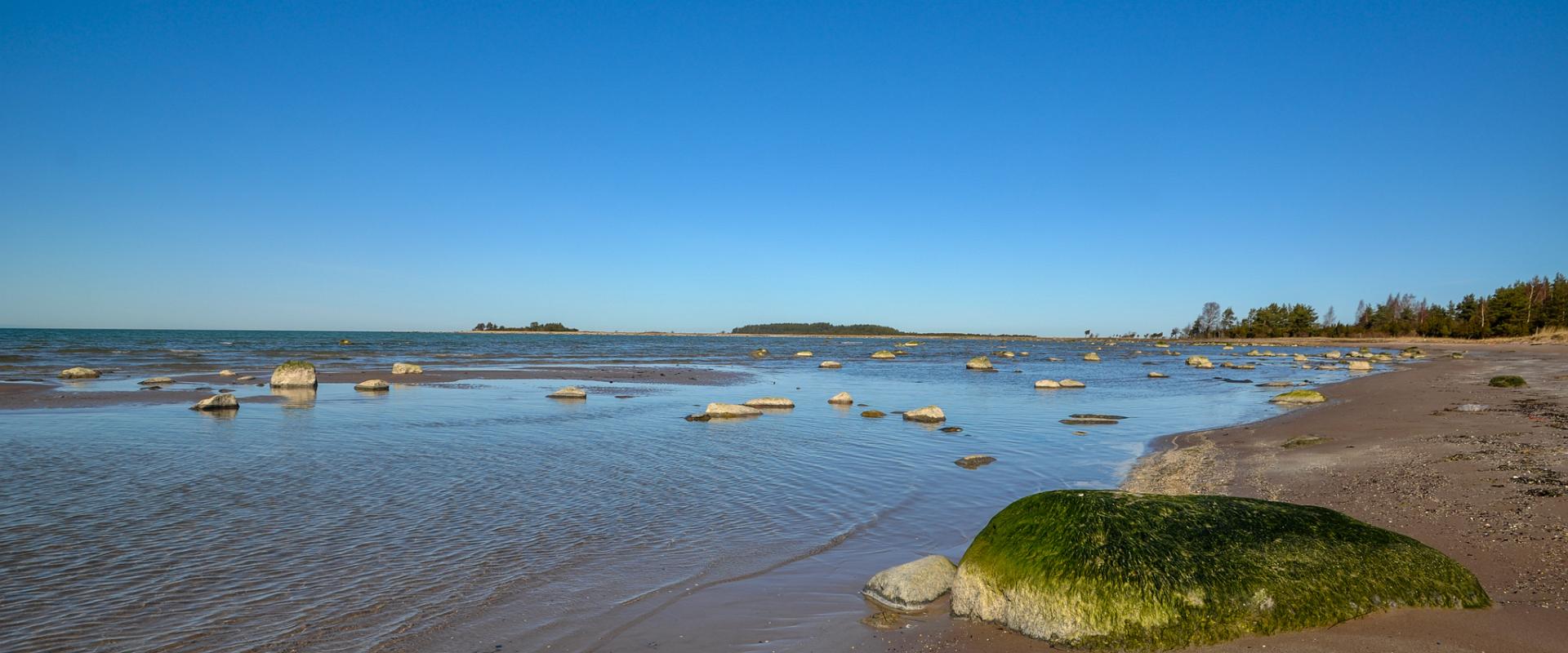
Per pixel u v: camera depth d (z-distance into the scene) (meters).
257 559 8.65
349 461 14.69
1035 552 6.92
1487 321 121.19
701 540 9.85
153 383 31.28
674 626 7.14
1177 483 13.30
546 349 94.31
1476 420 19.16
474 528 10.11
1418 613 6.56
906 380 43.78
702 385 37.00
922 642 6.70
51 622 6.84
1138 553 6.64
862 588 8.19
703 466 14.79
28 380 32.34
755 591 8.08
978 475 14.34
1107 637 6.34
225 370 39.56
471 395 29.31
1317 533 7.08
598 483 13.06
